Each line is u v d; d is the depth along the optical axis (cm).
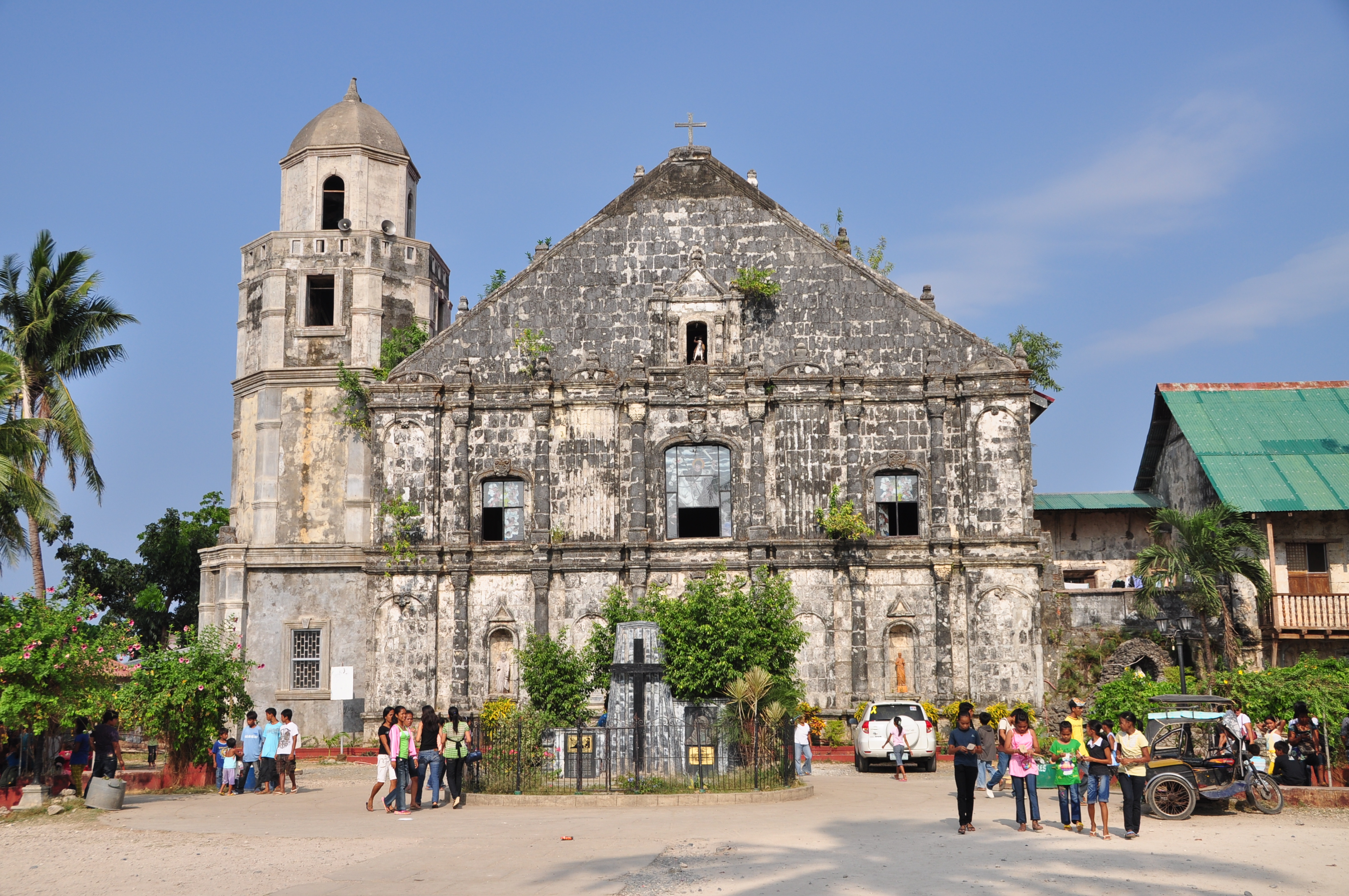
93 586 5925
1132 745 1959
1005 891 1512
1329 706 2705
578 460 4012
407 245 4422
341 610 4116
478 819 2266
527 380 4091
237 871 1730
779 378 4006
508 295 4147
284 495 4222
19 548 3850
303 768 3694
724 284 4116
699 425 4012
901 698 3659
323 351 4288
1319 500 3931
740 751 2633
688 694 2997
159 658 3059
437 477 4028
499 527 4062
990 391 3962
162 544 6059
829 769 3459
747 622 3111
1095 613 3928
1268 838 1930
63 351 4328
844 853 1784
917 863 1697
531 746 2653
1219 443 4178
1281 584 4066
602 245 4156
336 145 4434
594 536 3975
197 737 3047
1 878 1714
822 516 3925
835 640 3884
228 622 4031
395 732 2472
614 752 2692
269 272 4328
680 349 4075
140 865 1794
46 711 2430
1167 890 1519
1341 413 4297
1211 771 2250
